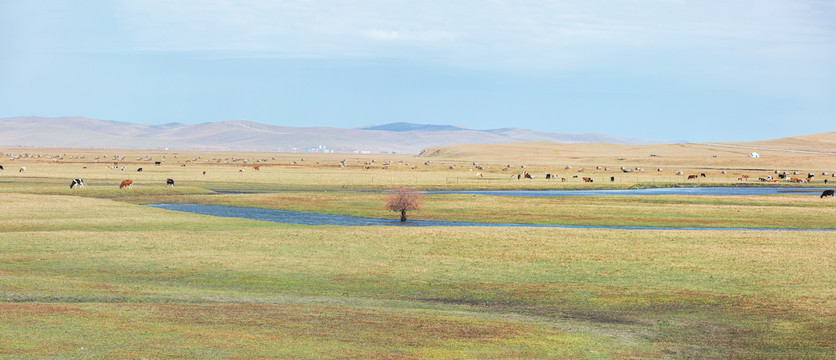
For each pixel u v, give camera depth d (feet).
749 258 133.08
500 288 106.22
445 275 116.26
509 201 266.57
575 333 76.33
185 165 602.85
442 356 62.95
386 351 63.67
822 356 67.92
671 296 100.48
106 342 62.64
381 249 142.20
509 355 64.64
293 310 82.48
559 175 507.30
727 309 91.91
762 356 67.87
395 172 509.35
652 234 165.37
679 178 481.46
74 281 100.89
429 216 220.43
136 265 120.16
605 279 113.50
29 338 62.90
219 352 60.75
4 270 111.55
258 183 362.12
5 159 654.94
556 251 140.77
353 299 95.50
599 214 226.99
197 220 194.08
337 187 343.87
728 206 252.83
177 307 81.56
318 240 153.07
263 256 131.95
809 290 103.86
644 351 69.05
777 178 496.64
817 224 204.74
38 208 206.08
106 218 190.19
